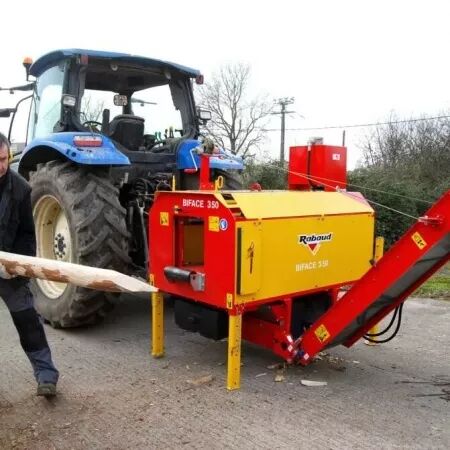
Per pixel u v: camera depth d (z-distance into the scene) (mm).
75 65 4598
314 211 3494
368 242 3891
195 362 3729
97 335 4336
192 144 4906
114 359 3783
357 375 3516
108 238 4133
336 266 3664
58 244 4621
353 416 2918
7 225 3031
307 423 2832
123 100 5242
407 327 4660
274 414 2934
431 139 20891
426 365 3715
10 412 2969
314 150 3982
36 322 3145
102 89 5195
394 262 2912
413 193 11914
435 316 5043
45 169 4418
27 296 3143
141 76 5164
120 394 3191
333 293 3814
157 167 4855
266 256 3201
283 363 3711
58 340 4203
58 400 3107
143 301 5445
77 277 1945
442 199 2699
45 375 3092
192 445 2611
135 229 4641
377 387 3320
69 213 4137
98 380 3404
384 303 3324
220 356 3852
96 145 4254
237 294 3082
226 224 3078
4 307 5227
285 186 12156
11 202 2998
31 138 5305
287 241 3309
